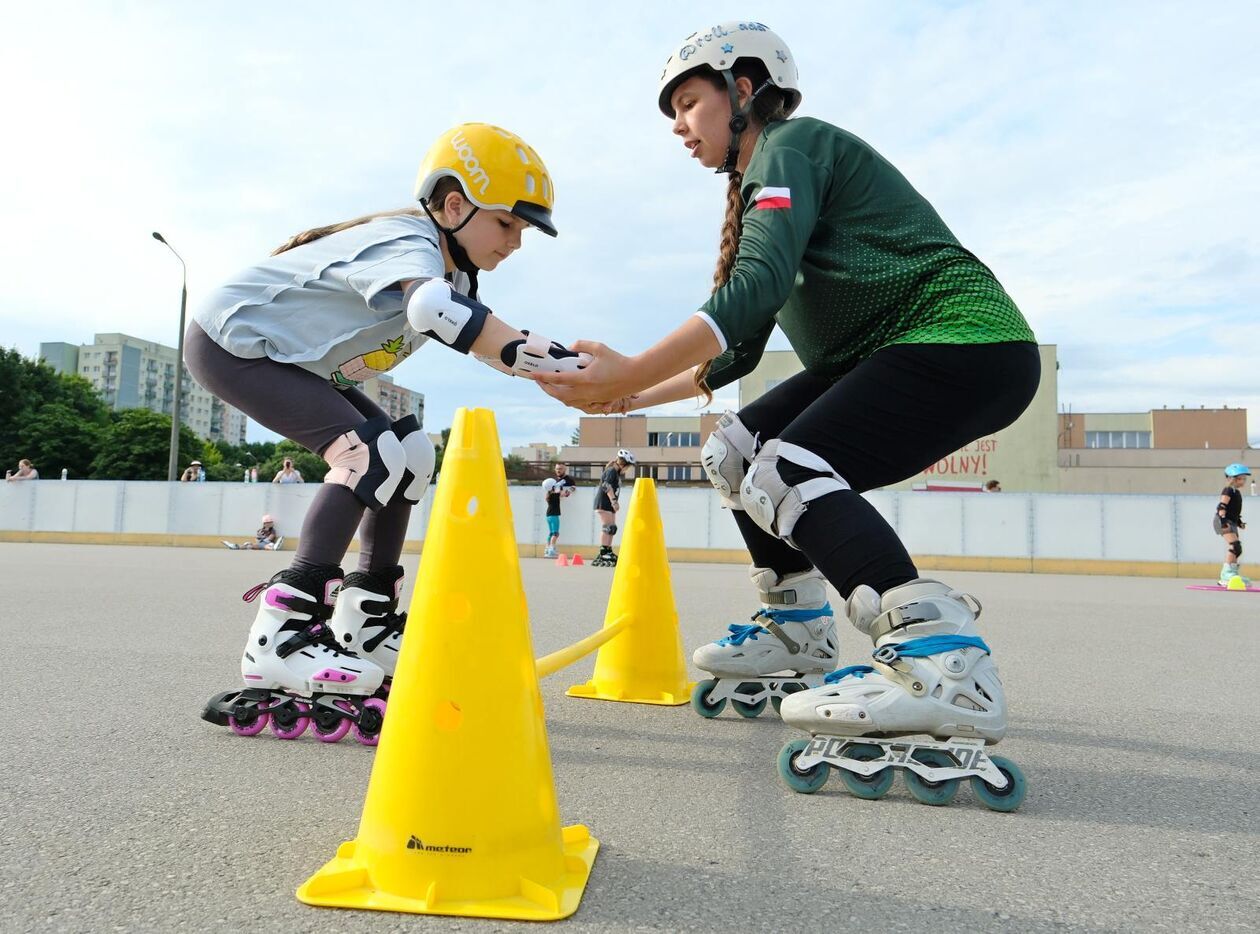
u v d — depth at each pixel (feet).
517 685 4.07
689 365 5.17
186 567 28.89
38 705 7.97
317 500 6.93
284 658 6.82
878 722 5.51
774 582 8.01
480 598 4.10
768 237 5.48
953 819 5.17
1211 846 4.75
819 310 6.41
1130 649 13.35
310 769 6.02
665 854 4.52
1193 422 185.26
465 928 3.62
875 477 6.17
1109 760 6.68
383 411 8.00
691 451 191.93
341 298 6.73
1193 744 7.22
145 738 6.82
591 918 3.72
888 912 3.82
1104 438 190.80
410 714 4.03
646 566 9.01
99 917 3.66
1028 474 95.61
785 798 5.55
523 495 46.03
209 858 4.36
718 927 3.64
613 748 6.87
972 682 5.48
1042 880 4.23
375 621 7.25
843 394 6.04
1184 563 39.11
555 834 4.06
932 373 5.83
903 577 5.74
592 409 5.98
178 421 64.54
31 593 18.88
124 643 11.83
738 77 6.68
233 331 6.57
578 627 14.53
